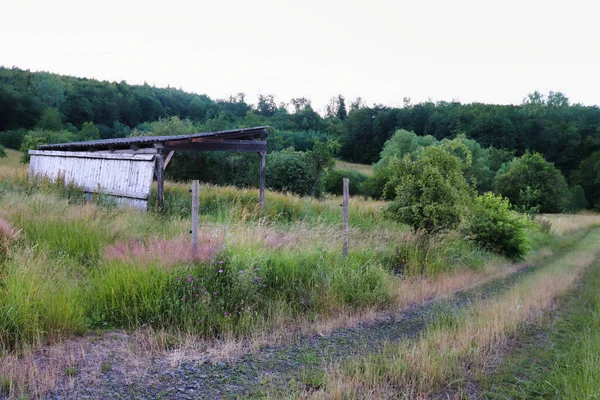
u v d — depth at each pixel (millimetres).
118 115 82500
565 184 52188
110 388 3617
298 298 6375
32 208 8883
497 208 13180
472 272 9680
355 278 6973
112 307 5285
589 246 17703
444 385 3943
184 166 26531
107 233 7980
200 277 6023
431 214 10047
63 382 3646
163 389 3670
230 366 4234
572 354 4660
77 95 78438
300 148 71750
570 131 71438
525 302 6848
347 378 3916
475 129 71250
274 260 6965
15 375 3641
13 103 72188
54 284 5293
